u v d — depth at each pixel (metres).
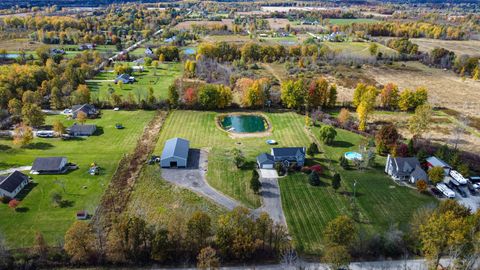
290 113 144.12
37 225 76.50
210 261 62.31
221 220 69.38
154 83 178.12
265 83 153.12
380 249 70.19
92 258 67.94
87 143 114.31
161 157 100.00
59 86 154.62
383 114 143.25
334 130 116.31
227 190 90.62
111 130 124.56
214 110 146.38
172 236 68.56
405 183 94.75
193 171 98.94
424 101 145.62
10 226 75.94
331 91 146.88
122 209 82.56
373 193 90.19
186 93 148.12
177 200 86.12
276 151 103.25
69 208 82.19
